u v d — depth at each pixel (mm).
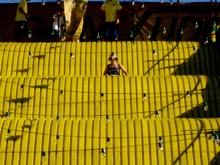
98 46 13055
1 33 15047
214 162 8625
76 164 8680
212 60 12703
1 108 10500
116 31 14062
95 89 10773
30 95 10688
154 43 13141
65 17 13289
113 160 8703
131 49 12969
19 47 12984
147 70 12516
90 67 12594
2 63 12531
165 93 10711
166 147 8805
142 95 10688
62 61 12656
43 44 13125
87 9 15203
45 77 11031
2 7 15219
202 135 8906
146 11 15055
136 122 9180
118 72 11688
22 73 12383
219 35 13109
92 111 10469
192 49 12930
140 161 8688
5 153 8781
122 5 15078
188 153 8727
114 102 10586
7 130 9055
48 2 15188
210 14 14922
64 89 10758
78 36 13797
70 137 8969
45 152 8445
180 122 9148
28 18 14727
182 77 11055
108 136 8969
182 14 14992
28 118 10383
